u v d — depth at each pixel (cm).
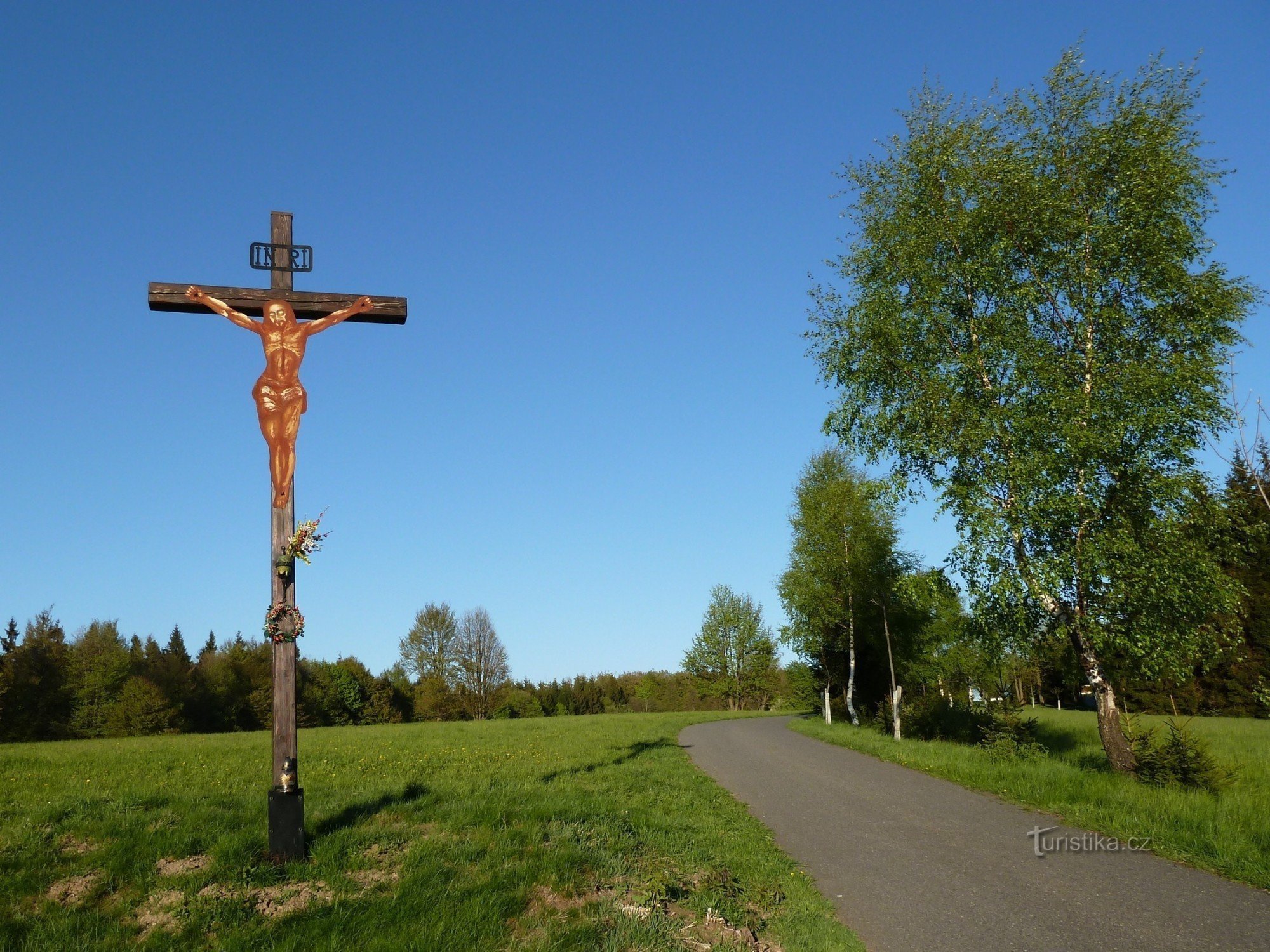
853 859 1067
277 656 938
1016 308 1841
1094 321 1798
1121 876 925
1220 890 864
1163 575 1661
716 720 5141
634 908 784
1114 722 1708
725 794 1638
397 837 988
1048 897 855
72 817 1050
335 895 801
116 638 7806
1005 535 1734
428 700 7619
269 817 907
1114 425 1669
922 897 880
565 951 683
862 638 3972
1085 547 1708
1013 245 1881
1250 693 4588
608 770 1930
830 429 2166
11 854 888
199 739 3747
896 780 1786
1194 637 1675
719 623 7725
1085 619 1731
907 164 2056
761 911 830
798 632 3931
